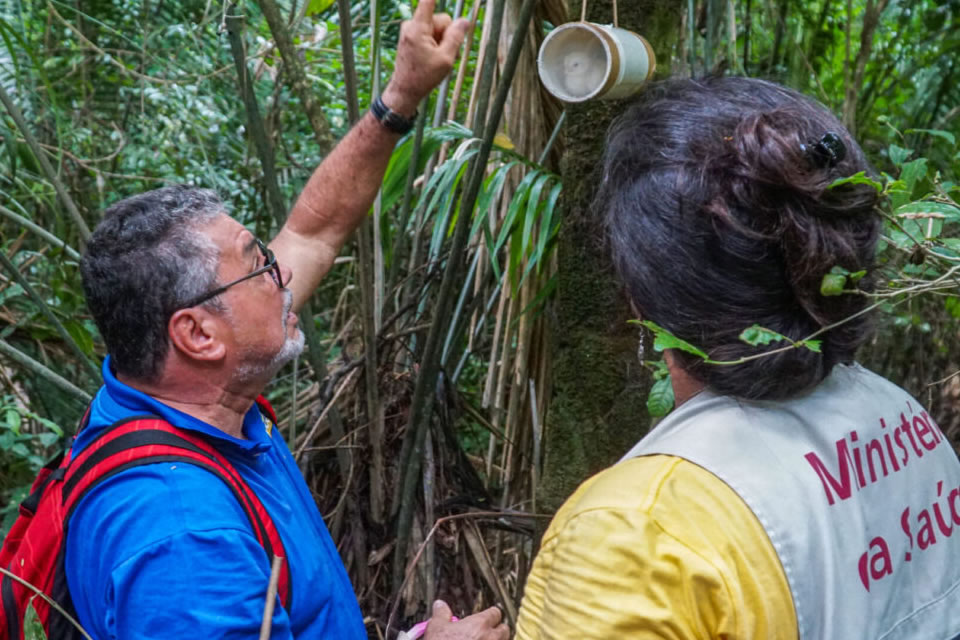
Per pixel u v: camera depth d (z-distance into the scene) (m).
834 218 0.72
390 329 1.67
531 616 0.75
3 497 2.36
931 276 1.09
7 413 2.00
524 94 1.65
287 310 1.15
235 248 1.09
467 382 2.49
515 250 1.61
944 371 1.93
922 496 0.80
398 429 1.63
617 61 1.11
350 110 1.33
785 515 0.69
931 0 2.13
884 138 2.06
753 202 0.71
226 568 0.93
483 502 1.70
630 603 0.67
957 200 1.65
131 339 1.06
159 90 2.54
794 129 0.73
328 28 2.76
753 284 0.72
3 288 2.26
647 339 0.89
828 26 2.22
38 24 2.45
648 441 0.77
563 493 1.41
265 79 2.92
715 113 0.76
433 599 1.59
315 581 1.06
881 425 0.79
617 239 0.78
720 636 0.66
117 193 2.62
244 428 1.17
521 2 1.62
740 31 2.12
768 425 0.74
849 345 0.77
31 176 2.25
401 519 1.55
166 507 0.94
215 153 2.82
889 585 0.74
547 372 1.77
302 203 1.34
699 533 0.68
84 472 0.98
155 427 1.01
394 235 1.93
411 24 1.22
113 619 0.93
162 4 2.50
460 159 1.49
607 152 0.82
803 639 0.68
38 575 0.98
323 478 1.69
